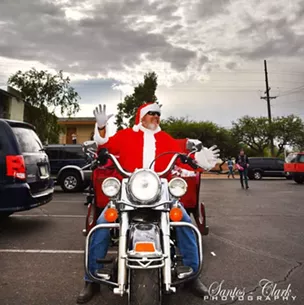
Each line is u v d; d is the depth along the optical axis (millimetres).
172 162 3105
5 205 5500
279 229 6512
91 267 3129
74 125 37656
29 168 5922
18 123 6180
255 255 4797
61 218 7414
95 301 3229
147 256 2430
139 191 2596
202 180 22859
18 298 3299
